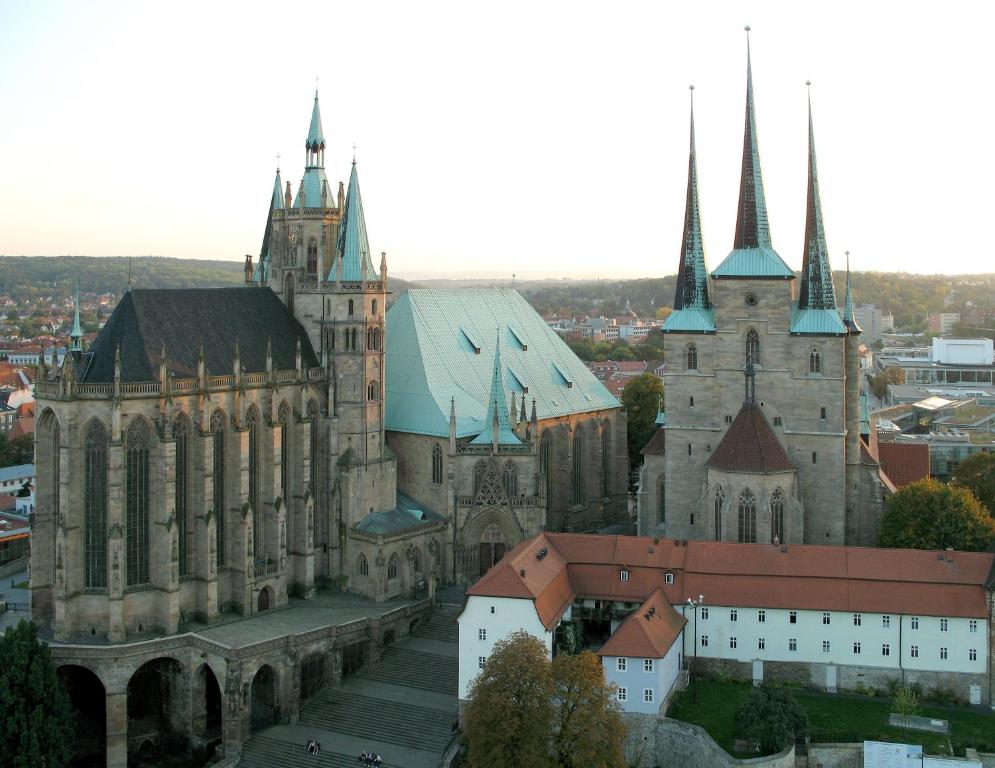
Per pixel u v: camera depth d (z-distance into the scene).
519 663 105.88
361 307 155.38
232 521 142.25
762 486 147.62
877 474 161.75
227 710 125.44
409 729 126.06
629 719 118.19
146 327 137.75
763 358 159.00
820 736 114.88
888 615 126.62
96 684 132.38
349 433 156.38
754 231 160.00
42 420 133.62
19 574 179.25
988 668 124.25
